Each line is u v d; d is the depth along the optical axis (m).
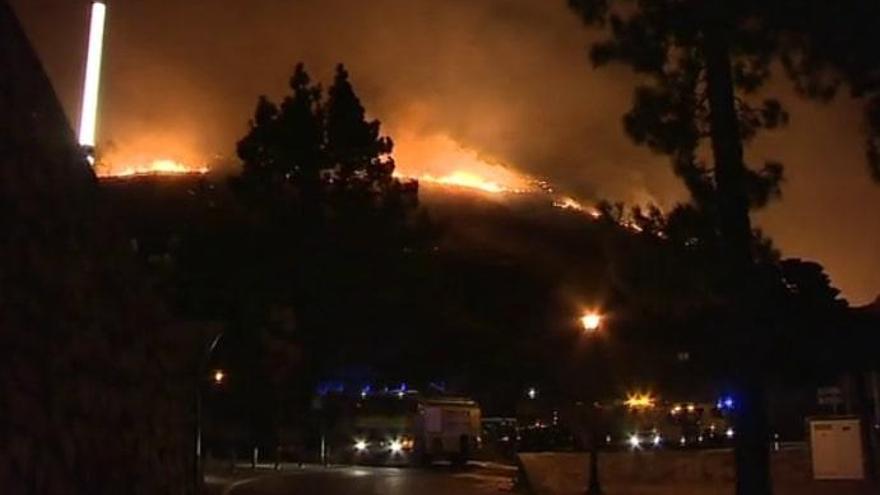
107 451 9.46
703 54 14.27
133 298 11.40
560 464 32.16
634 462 31.62
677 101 14.27
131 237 12.14
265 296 60.47
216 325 15.98
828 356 15.71
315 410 61.69
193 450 14.60
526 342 67.06
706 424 44.09
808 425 29.59
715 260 13.83
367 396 60.91
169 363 13.41
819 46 13.14
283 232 63.81
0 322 7.09
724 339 14.04
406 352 67.81
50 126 8.94
